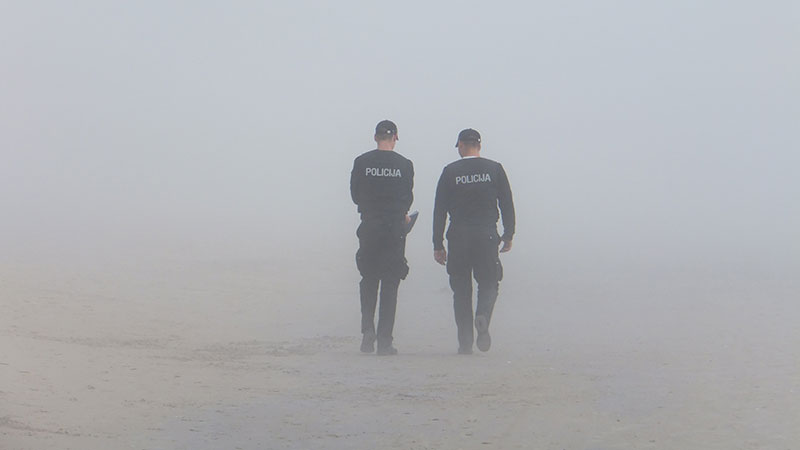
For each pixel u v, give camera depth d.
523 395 15.97
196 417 14.14
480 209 21.31
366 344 21.20
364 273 21.56
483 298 21.05
